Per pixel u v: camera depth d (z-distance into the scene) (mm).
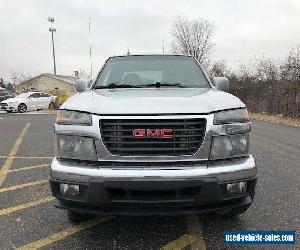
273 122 16906
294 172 6469
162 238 3791
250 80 26469
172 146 3344
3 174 6488
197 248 3561
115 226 4113
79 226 4125
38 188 5590
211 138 3396
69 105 3709
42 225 4152
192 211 3338
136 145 3346
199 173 3275
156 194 3316
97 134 3383
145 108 3379
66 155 3535
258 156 7969
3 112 28172
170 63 5320
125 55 5582
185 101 3559
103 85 4906
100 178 3289
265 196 5074
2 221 4270
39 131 13367
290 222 4145
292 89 19047
